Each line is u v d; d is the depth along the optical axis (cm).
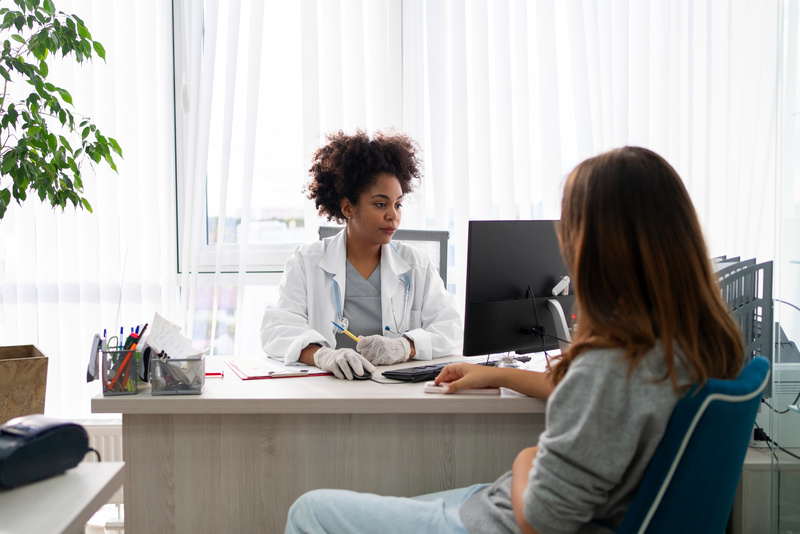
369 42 268
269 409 142
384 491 151
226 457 149
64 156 220
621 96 275
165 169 268
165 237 269
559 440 93
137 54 262
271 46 268
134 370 145
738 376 101
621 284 97
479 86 267
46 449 89
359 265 204
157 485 149
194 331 266
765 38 273
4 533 75
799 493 157
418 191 266
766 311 186
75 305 263
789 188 158
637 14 275
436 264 222
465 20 265
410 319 205
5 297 258
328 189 203
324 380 159
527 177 272
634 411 90
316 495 122
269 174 271
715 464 94
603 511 99
